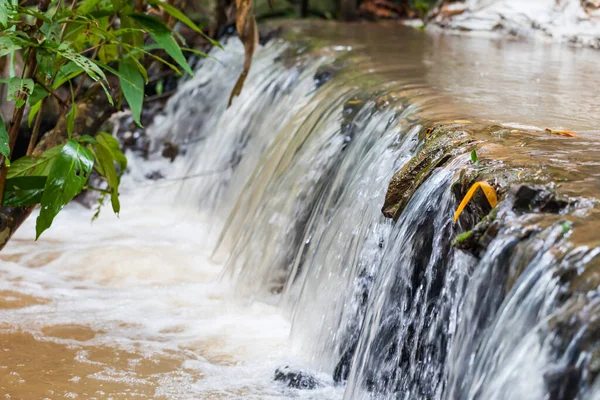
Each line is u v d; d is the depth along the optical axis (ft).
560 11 31.24
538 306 8.50
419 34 32.58
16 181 14.05
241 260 19.72
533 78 21.42
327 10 38.91
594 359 7.56
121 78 14.44
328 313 15.38
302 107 22.22
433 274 11.74
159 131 29.09
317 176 18.92
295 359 15.43
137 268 20.81
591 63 24.88
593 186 9.92
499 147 12.12
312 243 17.48
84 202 26.18
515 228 9.39
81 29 14.67
